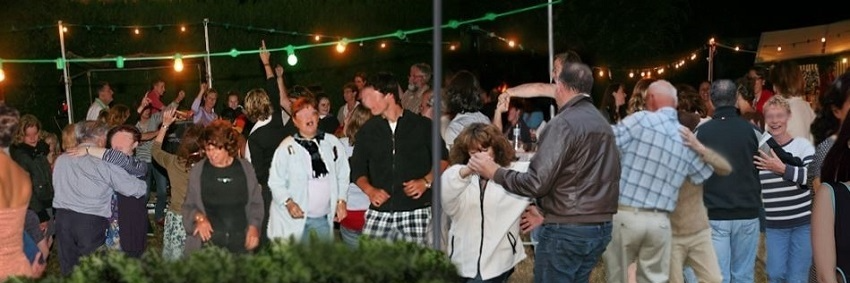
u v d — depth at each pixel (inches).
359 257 107.1
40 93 496.4
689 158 196.7
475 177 191.3
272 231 220.2
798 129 257.0
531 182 174.4
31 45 485.1
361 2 538.3
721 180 213.5
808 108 261.0
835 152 127.6
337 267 106.2
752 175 214.5
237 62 522.9
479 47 551.8
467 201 191.0
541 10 591.2
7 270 168.6
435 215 118.3
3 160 170.2
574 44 597.9
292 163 218.5
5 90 478.0
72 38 497.7
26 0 481.7
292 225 217.9
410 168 220.8
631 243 196.5
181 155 237.8
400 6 548.7
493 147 193.8
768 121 221.5
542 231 184.4
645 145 193.6
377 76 223.0
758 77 326.6
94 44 504.4
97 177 245.0
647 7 605.0
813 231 128.1
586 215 177.9
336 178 226.2
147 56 454.0
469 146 194.1
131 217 248.7
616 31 603.2
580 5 602.5
